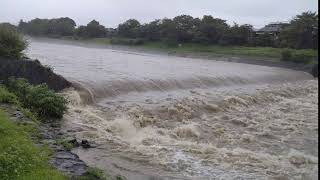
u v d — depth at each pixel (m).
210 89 27.36
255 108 24.17
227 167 13.02
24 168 9.03
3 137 10.70
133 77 25.56
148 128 17.12
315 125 20.97
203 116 20.22
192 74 31.03
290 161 14.29
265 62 59.28
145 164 12.45
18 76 18.39
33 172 8.95
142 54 66.12
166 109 19.59
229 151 14.67
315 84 39.84
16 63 18.45
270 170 13.14
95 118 16.69
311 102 28.69
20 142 10.72
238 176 12.30
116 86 22.28
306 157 14.81
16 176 8.56
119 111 18.45
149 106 19.72
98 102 19.64
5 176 8.44
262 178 12.34
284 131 19.33
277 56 60.78
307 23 67.69
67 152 11.32
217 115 20.84
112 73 27.33
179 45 77.19
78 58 40.84
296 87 35.34
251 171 12.88
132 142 14.66
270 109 24.53
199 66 43.38
